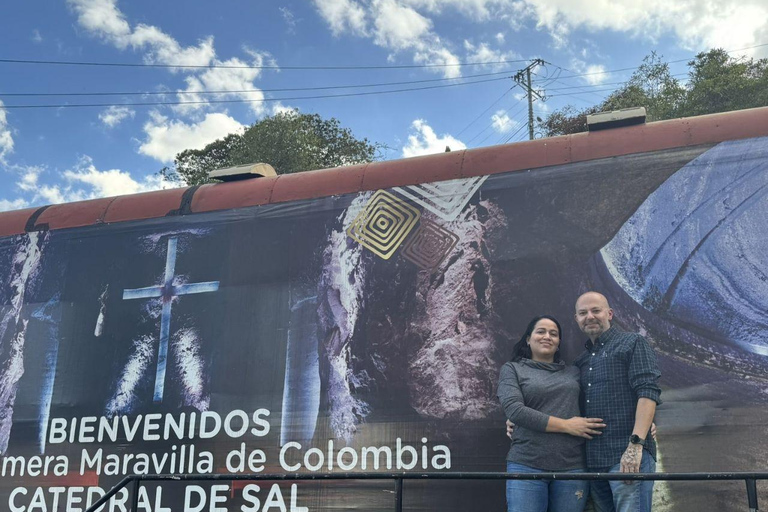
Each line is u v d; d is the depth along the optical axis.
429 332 4.24
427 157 4.63
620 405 3.29
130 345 4.93
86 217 5.38
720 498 3.44
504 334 4.07
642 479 2.68
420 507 3.96
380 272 4.47
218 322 4.76
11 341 5.26
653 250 3.91
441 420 4.07
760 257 3.70
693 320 3.73
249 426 4.48
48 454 4.90
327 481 4.20
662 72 19.33
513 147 4.42
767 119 3.93
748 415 3.51
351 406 4.29
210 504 4.42
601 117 4.28
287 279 4.68
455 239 4.35
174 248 5.04
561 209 4.17
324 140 20.08
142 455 4.68
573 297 3.99
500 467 3.88
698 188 3.92
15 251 5.48
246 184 5.06
